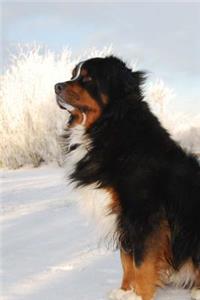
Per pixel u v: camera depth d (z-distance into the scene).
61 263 3.35
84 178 3.08
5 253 3.50
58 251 3.52
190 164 3.08
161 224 2.97
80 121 3.17
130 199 2.97
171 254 3.02
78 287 3.07
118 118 3.07
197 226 3.01
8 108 7.65
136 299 2.96
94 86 3.14
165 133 3.12
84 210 3.14
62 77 7.50
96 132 3.10
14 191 5.18
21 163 7.41
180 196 3.00
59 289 3.04
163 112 7.61
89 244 3.62
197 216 3.01
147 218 2.96
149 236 2.96
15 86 7.79
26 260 3.39
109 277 3.19
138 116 3.08
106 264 3.34
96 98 3.12
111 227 3.06
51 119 7.21
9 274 3.20
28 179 6.00
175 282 3.12
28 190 5.20
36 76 7.67
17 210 4.42
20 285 3.08
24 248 3.57
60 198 4.74
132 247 2.99
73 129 3.19
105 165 3.02
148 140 3.04
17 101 7.61
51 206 4.49
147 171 2.98
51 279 3.15
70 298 2.95
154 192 2.97
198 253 3.01
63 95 3.17
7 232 3.88
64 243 3.65
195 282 3.07
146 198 2.96
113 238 3.10
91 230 3.85
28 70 7.78
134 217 2.97
